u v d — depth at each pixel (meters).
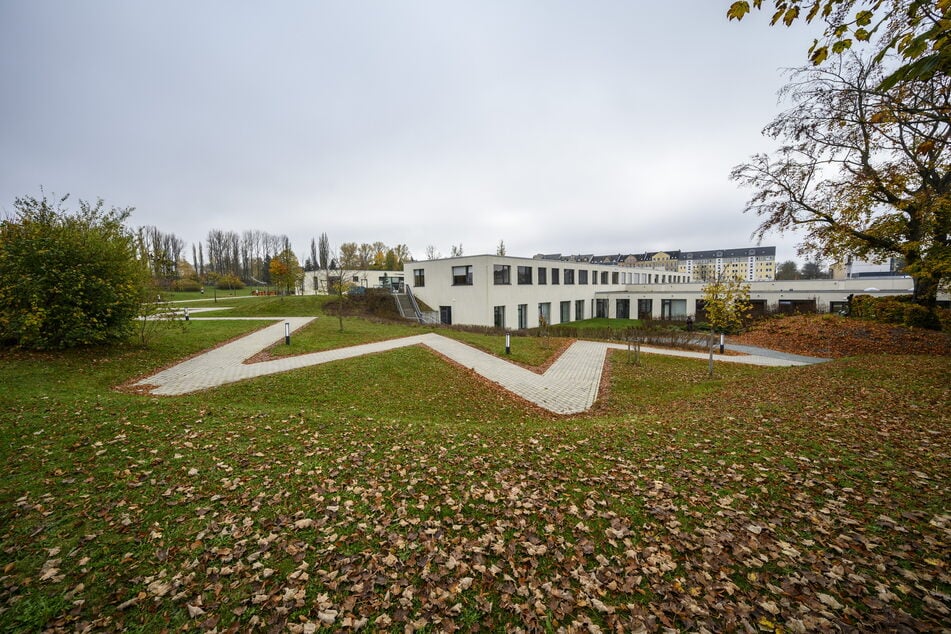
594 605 3.05
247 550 3.69
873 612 2.78
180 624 2.88
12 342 11.45
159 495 4.53
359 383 11.11
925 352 16.72
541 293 35.00
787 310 28.97
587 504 4.47
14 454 5.20
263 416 7.53
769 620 2.79
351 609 3.04
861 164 16.78
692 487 4.75
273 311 27.97
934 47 2.53
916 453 5.12
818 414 7.01
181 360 12.89
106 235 12.45
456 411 9.70
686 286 40.50
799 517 3.98
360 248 78.62
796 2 3.28
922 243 16.38
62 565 3.39
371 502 4.58
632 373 14.11
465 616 2.98
